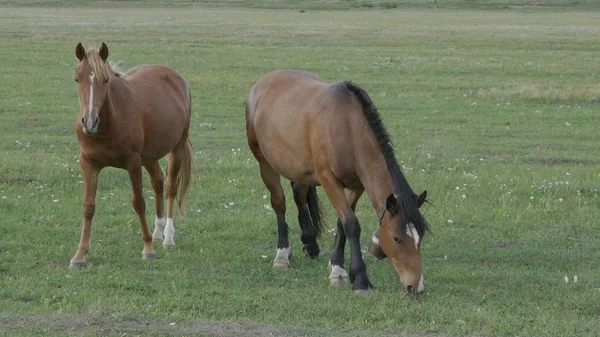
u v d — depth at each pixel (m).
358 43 49.72
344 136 10.00
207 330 8.46
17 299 9.44
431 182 15.85
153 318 8.78
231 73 33.41
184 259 11.38
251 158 18.12
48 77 30.89
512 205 14.44
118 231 12.75
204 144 19.89
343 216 10.12
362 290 9.95
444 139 21.08
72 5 106.75
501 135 21.84
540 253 11.84
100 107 10.29
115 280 10.16
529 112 25.42
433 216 13.63
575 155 19.22
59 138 20.02
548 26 70.38
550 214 13.83
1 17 71.00
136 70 12.84
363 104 10.02
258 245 12.31
